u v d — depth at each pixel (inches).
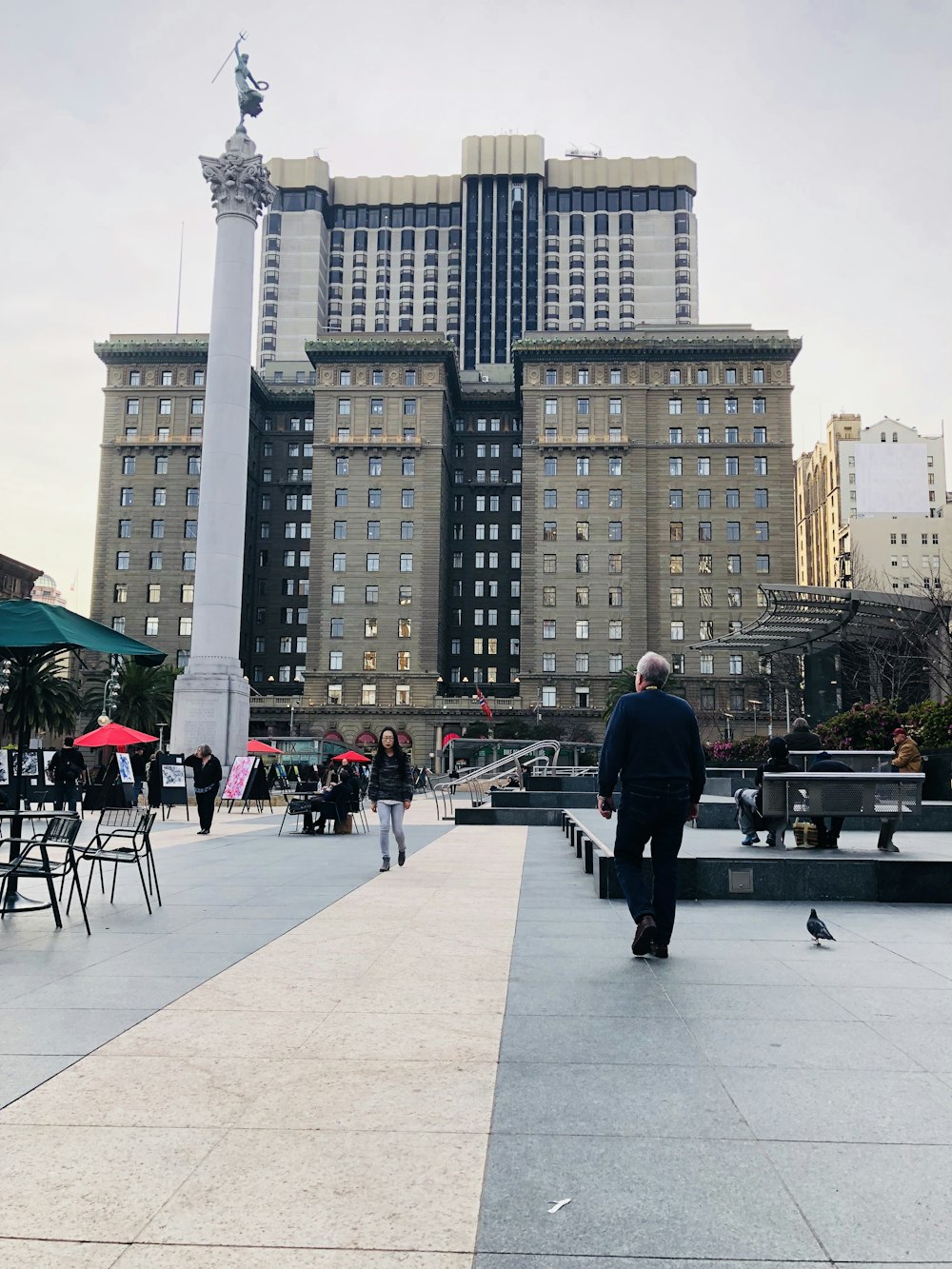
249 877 468.8
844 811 396.2
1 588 3654.0
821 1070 170.7
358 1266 105.0
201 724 1459.2
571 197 6269.7
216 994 228.5
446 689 4005.9
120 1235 112.0
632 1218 115.8
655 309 6112.2
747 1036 191.6
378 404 3791.8
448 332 6190.9
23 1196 122.0
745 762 1315.2
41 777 597.6
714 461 3666.3
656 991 228.5
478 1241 110.3
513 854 596.4
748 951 273.1
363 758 1876.2
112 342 3897.6
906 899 362.3
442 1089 161.9
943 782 703.1
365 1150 136.5
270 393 4306.1
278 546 4249.5
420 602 3671.3
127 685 2659.9
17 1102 155.9
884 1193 122.3
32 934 308.8
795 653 2253.9
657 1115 149.5
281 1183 125.7
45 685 2158.0
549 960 265.9
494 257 6210.6
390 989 232.7
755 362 3695.9
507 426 4301.2
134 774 1241.4
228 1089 162.2
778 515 3619.6
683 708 268.2
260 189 1615.4
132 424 3863.2
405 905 370.0
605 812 270.5
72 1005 217.9
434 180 6392.7
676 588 3599.9
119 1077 168.6
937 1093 158.9
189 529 3791.8
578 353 3705.7
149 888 414.3
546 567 3622.0
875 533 4734.3
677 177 6235.2
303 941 296.0
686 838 522.9
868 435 5802.2
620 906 365.7
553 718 3511.3
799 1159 132.9
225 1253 107.9
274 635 4192.9
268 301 6176.2
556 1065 174.2
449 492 4099.4
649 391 3713.1
